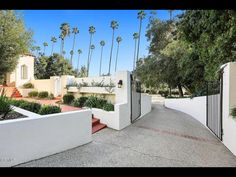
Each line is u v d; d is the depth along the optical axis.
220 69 8.88
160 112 20.27
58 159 5.98
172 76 26.53
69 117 6.88
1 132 5.04
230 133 7.44
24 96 21.27
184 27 10.91
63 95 16.75
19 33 13.46
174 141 8.44
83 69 66.81
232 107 7.75
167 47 24.42
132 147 7.36
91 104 12.70
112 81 14.25
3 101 7.36
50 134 6.23
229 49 9.72
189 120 15.38
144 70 29.17
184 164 5.99
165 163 6.01
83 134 7.46
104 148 7.14
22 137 5.47
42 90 21.56
